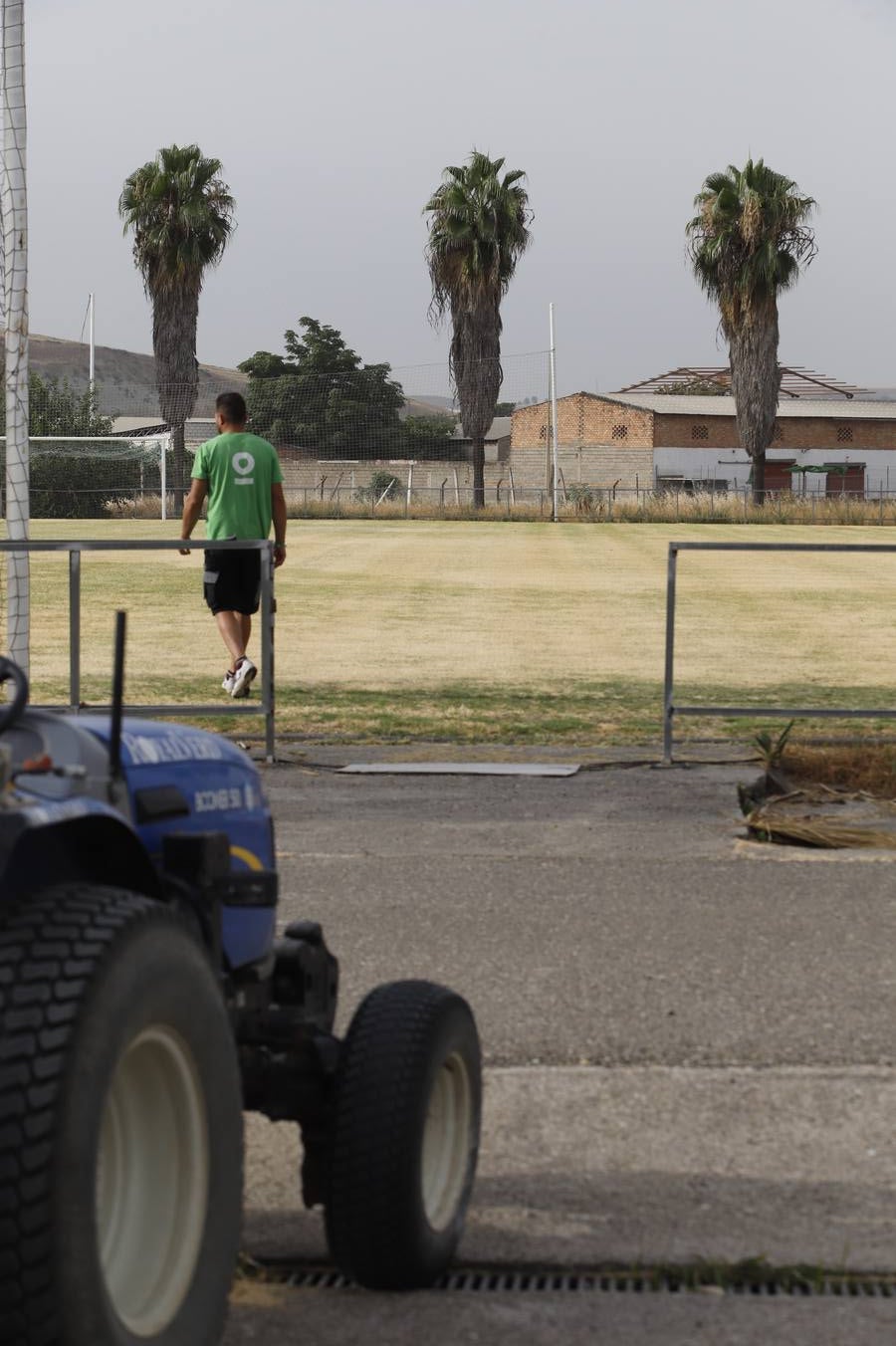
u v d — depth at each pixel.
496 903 7.97
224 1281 3.29
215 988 3.32
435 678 16.55
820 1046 5.99
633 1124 5.30
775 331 68.50
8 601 12.34
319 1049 4.13
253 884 3.85
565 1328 3.95
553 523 62.16
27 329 12.10
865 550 11.60
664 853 9.03
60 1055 2.80
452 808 10.21
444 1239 4.23
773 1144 5.16
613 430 92.38
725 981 6.76
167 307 69.75
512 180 71.06
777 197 66.62
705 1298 4.13
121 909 3.08
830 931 7.51
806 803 10.62
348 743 12.56
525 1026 6.19
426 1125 4.23
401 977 6.80
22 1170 2.72
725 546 11.66
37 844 3.27
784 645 20.02
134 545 11.66
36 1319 2.72
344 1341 3.87
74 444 70.00
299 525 57.22
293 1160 5.07
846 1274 4.25
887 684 16.48
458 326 70.12
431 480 94.31
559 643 19.98
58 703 14.10
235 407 14.61
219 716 12.95
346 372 103.56
